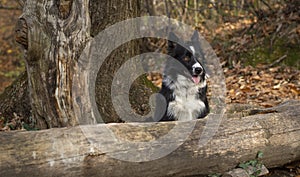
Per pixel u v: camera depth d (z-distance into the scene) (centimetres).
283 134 525
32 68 496
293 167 552
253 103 848
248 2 1443
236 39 1355
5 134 403
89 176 426
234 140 492
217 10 1504
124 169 439
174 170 466
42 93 496
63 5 479
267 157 517
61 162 409
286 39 1240
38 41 479
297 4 1309
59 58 484
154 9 1412
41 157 402
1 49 1917
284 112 552
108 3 688
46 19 480
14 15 2084
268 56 1223
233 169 499
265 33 1294
